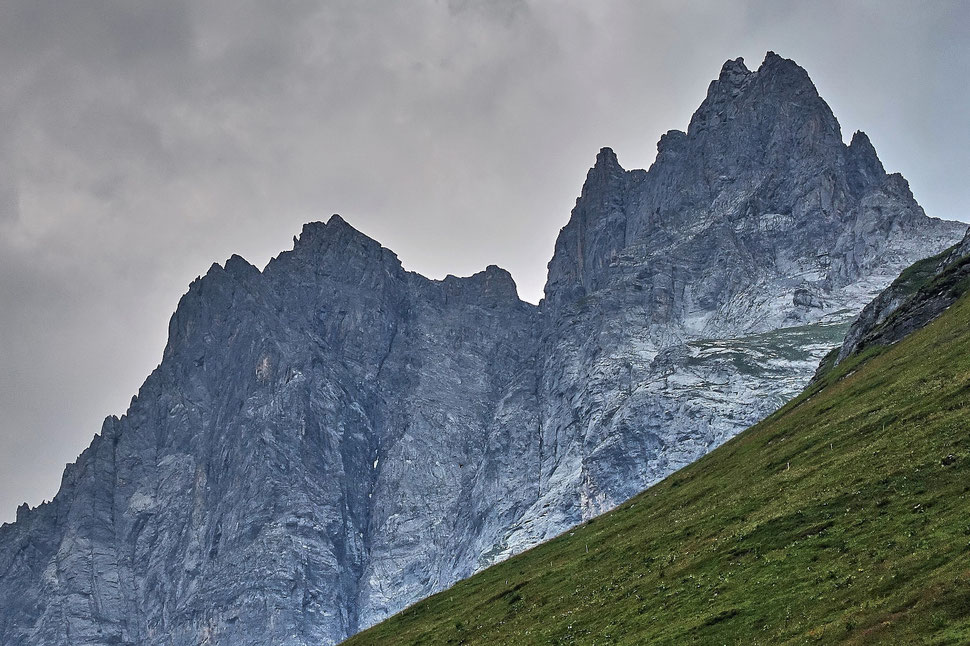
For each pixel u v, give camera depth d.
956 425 165.25
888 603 121.19
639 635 149.88
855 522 150.75
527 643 174.88
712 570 161.75
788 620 131.00
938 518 138.62
